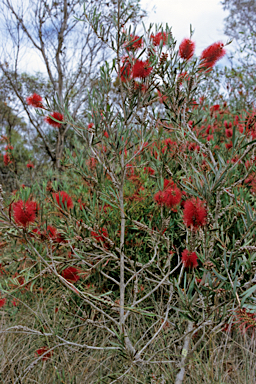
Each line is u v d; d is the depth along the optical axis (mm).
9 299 1937
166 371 1479
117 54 1335
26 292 2039
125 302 1986
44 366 1578
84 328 1832
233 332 1748
